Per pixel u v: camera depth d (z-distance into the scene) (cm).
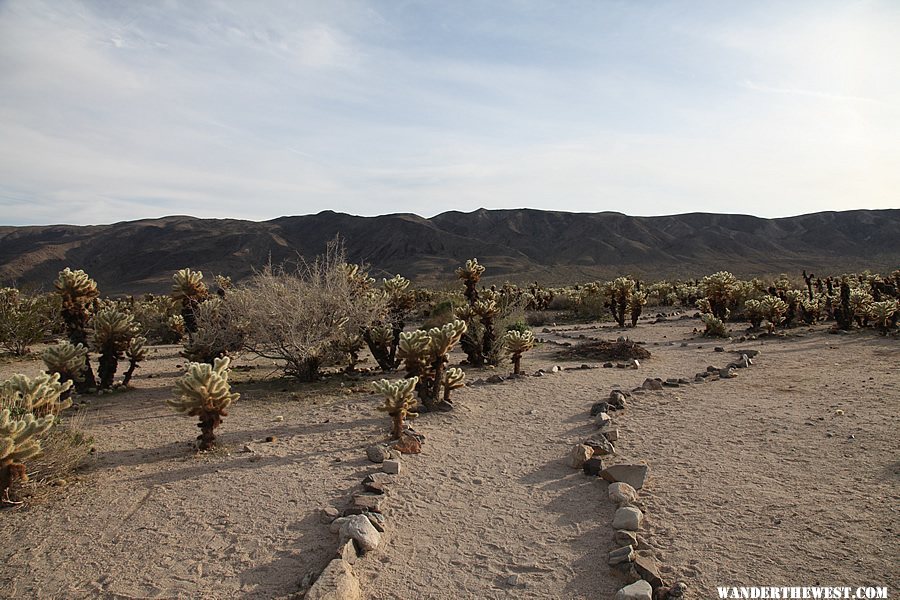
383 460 664
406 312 1431
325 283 1219
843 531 471
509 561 455
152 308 2309
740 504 531
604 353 1405
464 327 925
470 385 1092
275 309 1148
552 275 8056
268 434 784
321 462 666
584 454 648
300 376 1168
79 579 429
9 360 1550
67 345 1037
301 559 455
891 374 1015
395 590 418
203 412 707
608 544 475
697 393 959
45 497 565
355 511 522
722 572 427
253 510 540
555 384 1080
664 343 1652
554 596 409
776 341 1549
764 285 2664
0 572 438
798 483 568
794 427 741
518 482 610
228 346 1220
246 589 416
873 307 1595
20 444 545
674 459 654
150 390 1100
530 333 1205
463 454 698
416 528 511
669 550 460
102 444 743
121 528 506
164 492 581
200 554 463
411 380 737
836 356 1240
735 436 723
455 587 421
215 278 1470
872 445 655
